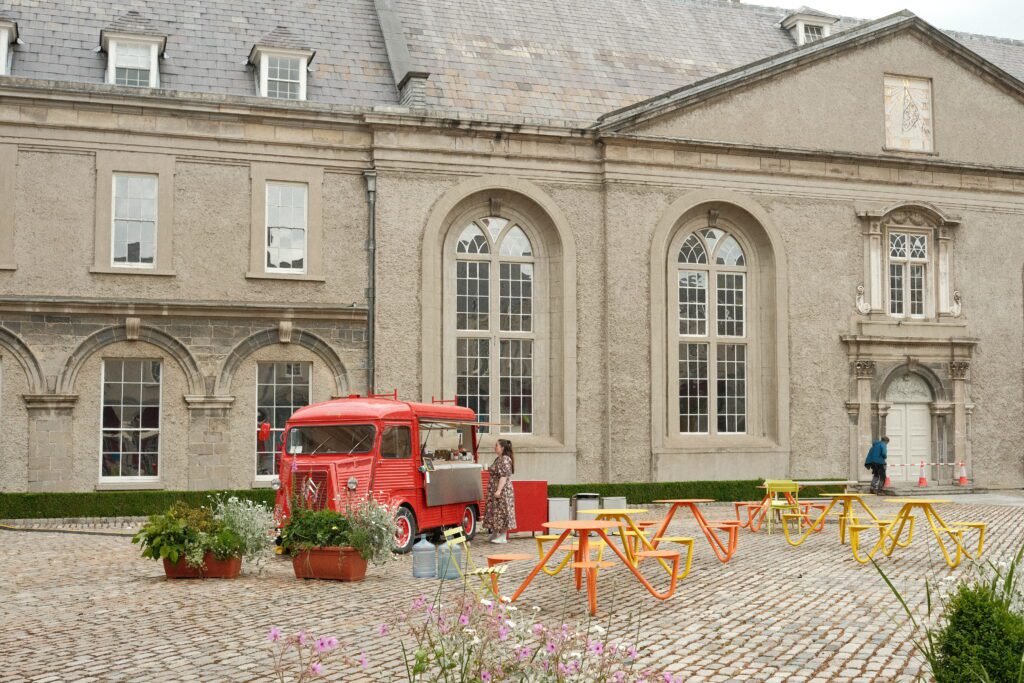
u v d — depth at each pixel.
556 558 18.11
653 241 29.80
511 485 20.59
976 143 33.38
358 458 18.56
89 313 25.55
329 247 27.64
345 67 29.22
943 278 32.69
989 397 32.91
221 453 26.33
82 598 13.95
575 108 30.53
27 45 26.62
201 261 26.62
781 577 15.87
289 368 27.28
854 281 31.78
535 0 33.72
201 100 26.42
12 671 9.88
